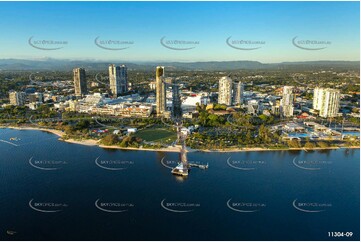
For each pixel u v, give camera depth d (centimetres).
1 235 16112
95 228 16788
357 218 17888
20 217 17788
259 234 16300
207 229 16725
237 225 17125
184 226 16962
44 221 17388
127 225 17038
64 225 17038
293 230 16688
